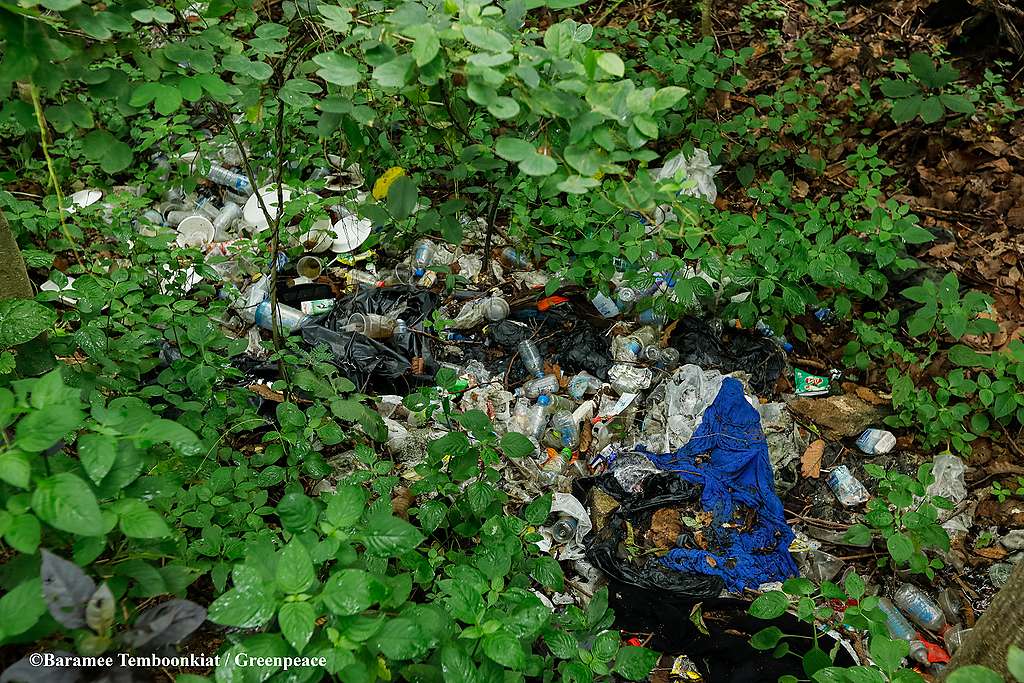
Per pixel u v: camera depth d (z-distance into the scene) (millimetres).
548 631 1986
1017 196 4547
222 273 3828
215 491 2414
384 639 1532
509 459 3211
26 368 2348
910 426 3549
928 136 4926
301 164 4117
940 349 3836
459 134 2588
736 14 5945
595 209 3660
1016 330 3889
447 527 2598
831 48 5555
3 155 4223
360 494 1738
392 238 4023
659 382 3623
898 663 1725
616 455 3299
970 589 2977
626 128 1684
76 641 1273
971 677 1252
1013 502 3244
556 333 3814
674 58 4520
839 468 3334
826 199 3955
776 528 3020
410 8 1732
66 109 1833
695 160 4367
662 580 2789
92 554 1431
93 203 3646
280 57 2617
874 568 3027
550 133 1792
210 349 3055
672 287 3846
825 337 3992
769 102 4562
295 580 1466
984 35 5500
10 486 1468
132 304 2971
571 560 2943
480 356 3742
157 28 2115
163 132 3895
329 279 4004
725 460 3211
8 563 1490
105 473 1399
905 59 5457
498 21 1864
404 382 3527
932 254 4262
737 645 2641
